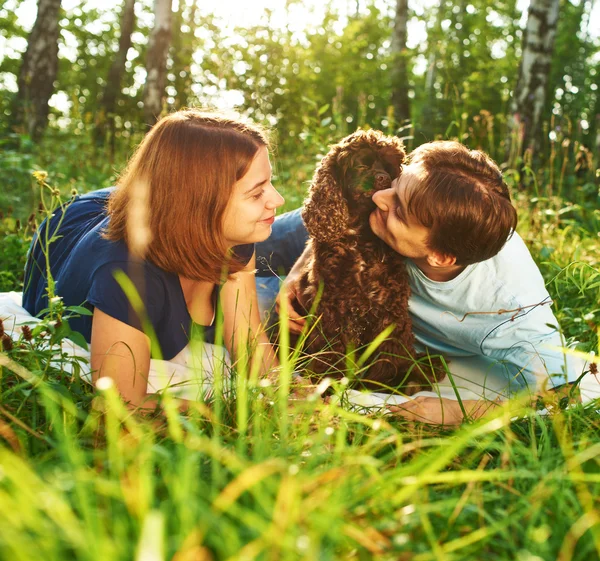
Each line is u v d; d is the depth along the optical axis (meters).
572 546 1.38
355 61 16.77
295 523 1.26
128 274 2.36
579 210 5.93
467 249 2.42
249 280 2.82
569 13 23.88
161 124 2.41
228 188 2.32
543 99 9.93
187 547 1.12
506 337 2.78
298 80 12.02
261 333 2.63
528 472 1.54
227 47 11.07
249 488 1.41
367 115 14.25
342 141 2.82
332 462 1.64
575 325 3.36
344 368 2.79
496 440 2.08
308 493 1.44
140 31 22.31
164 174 2.32
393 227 2.50
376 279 2.77
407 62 17.92
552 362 2.65
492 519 1.48
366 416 2.22
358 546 1.33
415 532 1.44
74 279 2.57
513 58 20.84
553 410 2.19
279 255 3.46
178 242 2.35
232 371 2.21
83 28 22.34
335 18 16.89
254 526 1.22
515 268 2.75
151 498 1.33
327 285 2.81
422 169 2.43
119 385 2.27
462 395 2.83
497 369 2.99
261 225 2.47
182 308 2.57
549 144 9.92
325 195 2.74
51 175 6.79
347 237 2.77
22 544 1.10
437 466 1.45
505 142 8.48
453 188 2.35
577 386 2.39
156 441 1.85
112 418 1.57
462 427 1.99
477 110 15.74
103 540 1.14
